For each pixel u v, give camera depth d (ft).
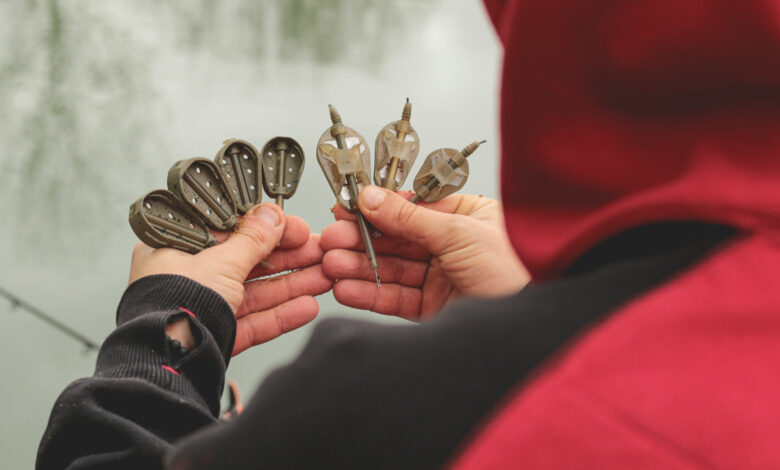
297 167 3.35
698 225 0.88
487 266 3.07
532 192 1.04
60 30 8.86
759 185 0.83
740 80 0.88
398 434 0.88
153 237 2.82
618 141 0.97
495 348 0.87
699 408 0.71
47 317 5.21
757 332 0.75
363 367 0.92
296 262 3.26
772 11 0.81
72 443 2.00
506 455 0.74
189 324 2.48
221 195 3.05
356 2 11.09
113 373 2.22
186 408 2.09
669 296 0.79
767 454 0.68
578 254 0.94
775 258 0.79
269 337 3.24
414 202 3.28
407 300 3.32
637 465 0.70
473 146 3.23
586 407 0.73
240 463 0.98
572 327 0.86
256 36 9.41
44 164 6.59
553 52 0.97
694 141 0.91
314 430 0.92
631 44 0.91
